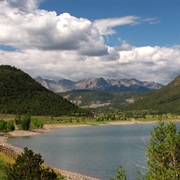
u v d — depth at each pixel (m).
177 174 32.09
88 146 137.12
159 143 34.06
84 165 86.06
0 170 42.91
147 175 33.44
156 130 34.47
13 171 32.31
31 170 32.03
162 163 33.00
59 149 125.25
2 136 179.75
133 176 68.62
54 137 187.25
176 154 32.53
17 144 142.00
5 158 62.34
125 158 98.12
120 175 36.03
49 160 95.12
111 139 170.75
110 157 101.00
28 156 32.72
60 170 72.00
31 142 153.75
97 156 104.12
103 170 78.56
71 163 89.31
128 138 173.12
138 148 124.62
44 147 132.50
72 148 129.25
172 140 32.50
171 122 34.53
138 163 87.00
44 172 32.66
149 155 34.09
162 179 31.64
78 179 61.66
